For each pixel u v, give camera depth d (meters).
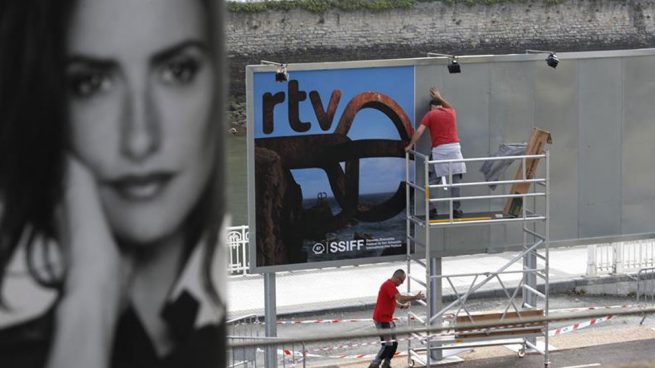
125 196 6.67
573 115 26.67
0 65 6.30
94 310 6.62
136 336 6.75
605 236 27.28
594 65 26.69
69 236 6.53
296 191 24.70
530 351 26.67
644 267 34.81
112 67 6.52
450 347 24.95
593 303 33.25
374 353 27.80
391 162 25.33
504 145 25.69
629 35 77.81
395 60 25.08
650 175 27.42
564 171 26.75
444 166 25.06
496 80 26.00
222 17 7.01
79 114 6.49
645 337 28.47
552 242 26.84
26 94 6.36
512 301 25.11
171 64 6.69
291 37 69.38
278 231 24.66
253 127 24.23
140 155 6.64
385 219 25.39
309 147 24.69
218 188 7.08
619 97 26.95
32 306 6.50
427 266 24.50
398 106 25.23
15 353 6.49
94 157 6.54
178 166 6.78
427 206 24.38
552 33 75.56
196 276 6.98
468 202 25.97
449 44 72.81
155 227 6.76
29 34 6.34
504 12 74.00
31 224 6.44
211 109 6.88
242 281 34.81
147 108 6.64
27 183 6.41
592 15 76.50
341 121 24.84
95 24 6.45
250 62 68.69
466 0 72.69
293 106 24.45
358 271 36.28
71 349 6.58
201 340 7.04
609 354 26.95
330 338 9.34
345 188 25.02
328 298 33.00
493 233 26.27
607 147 27.02
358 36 70.56
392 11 71.06
